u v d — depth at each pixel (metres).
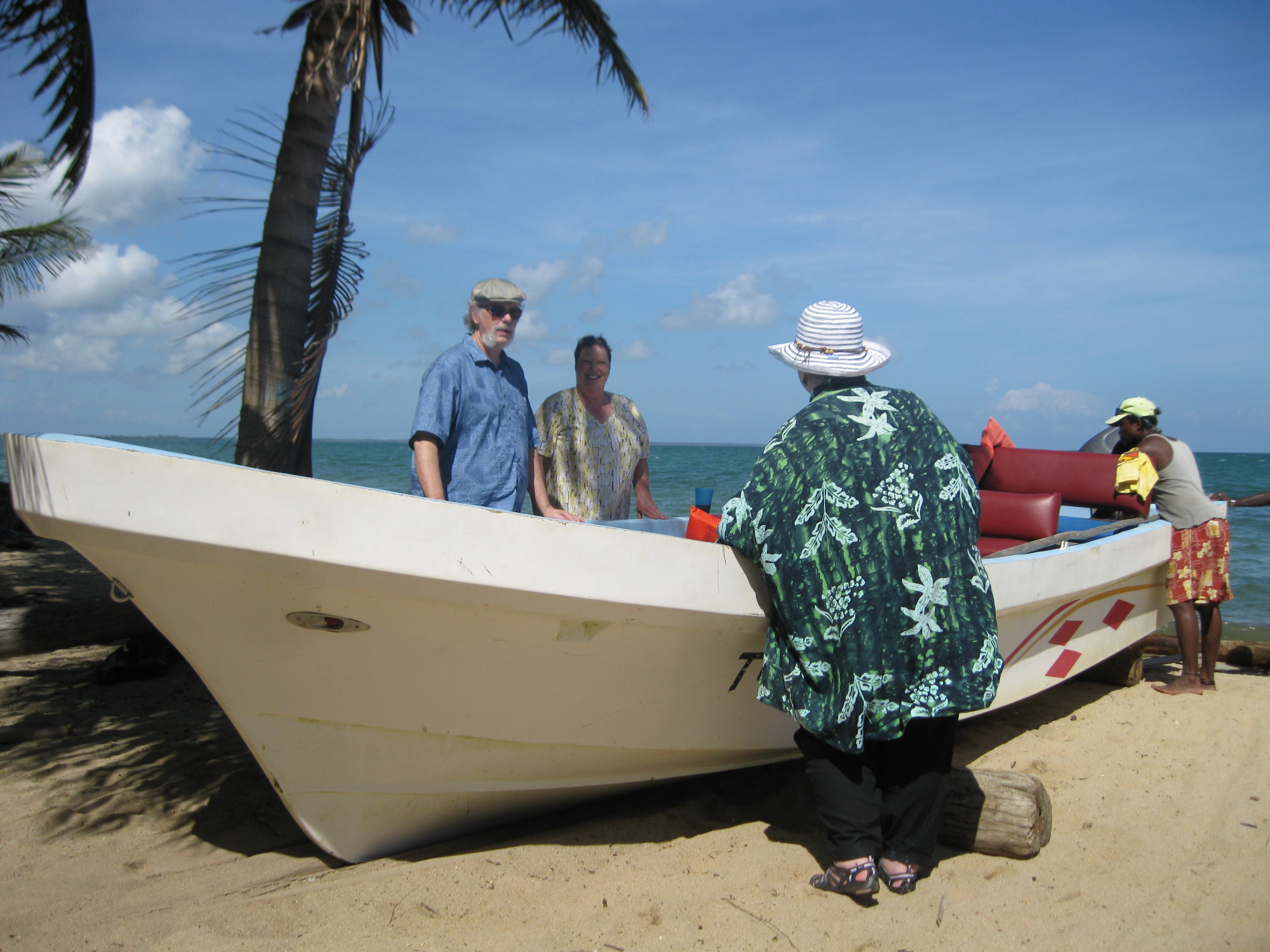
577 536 2.32
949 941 2.29
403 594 2.17
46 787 3.41
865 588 2.30
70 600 6.01
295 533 2.04
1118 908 2.46
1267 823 3.04
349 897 2.46
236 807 3.25
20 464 1.94
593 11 6.18
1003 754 3.81
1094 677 5.13
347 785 2.62
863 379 2.60
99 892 2.56
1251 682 5.21
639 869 2.67
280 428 5.29
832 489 2.34
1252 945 2.27
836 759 2.49
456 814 2.85
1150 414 5.04
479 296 3.28
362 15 5.08
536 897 2.48
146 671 4.91
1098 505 4.98
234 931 2.28
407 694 2.47
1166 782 3.44
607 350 4.38
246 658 2.31
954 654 2.31
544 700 2.59
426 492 3.12
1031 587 3.57
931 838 2.53
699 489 3.97
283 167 5.29
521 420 3.46
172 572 2.09
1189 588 4.84
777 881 2.60
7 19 5.45
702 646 2.68
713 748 3.01
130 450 2.03
